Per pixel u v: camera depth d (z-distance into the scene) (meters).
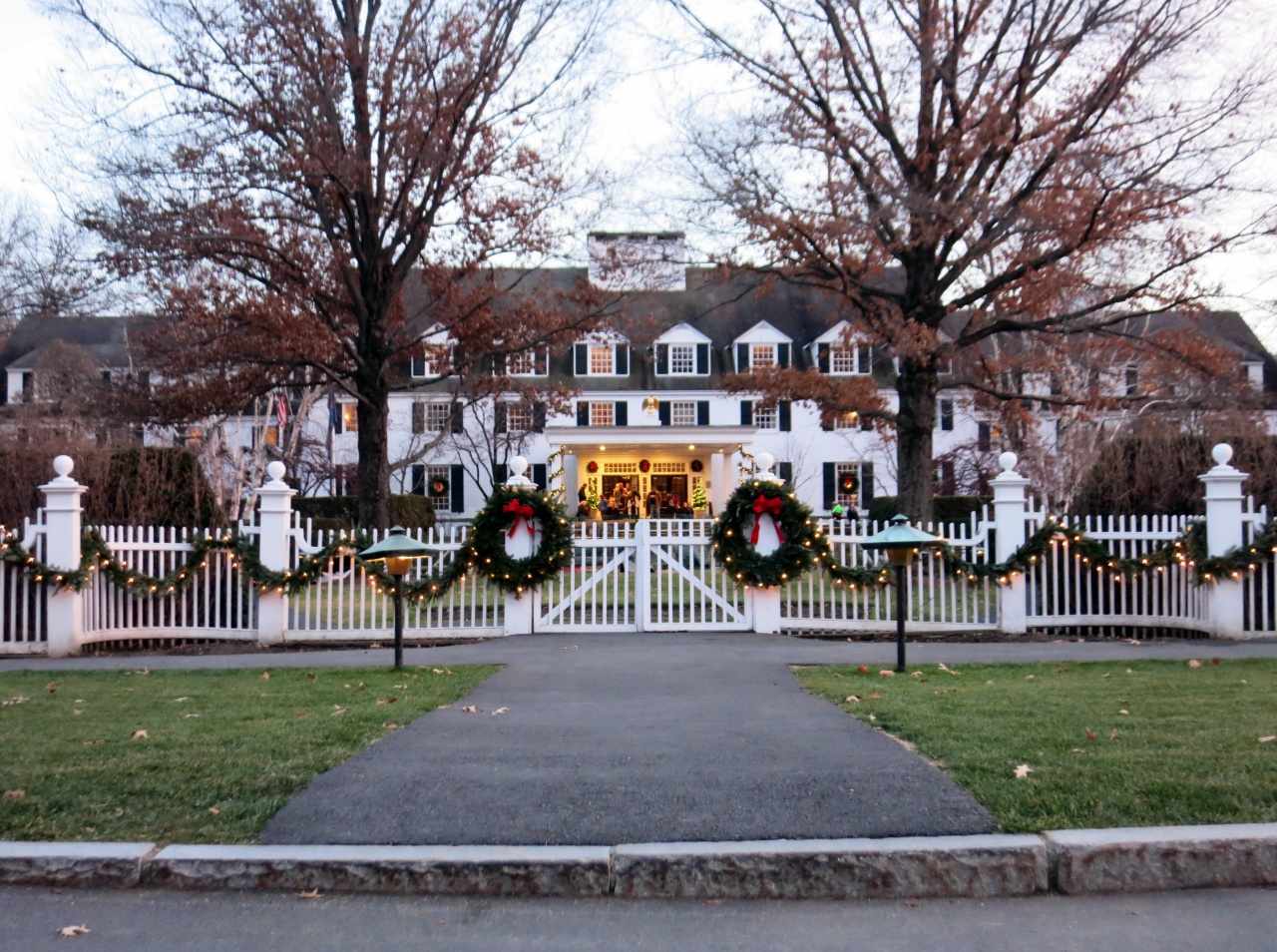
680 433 39.66
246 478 36.34
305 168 18.47
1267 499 16.05
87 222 18.30
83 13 18.23
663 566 16.31
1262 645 12.24
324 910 4.64
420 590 13.67
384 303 21.70
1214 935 4.31
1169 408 21.23
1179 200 17.47
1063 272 18.97
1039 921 4.48
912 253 19.95
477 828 5.21
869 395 20.73
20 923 4.50
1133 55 17.89
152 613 13.80
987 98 18.56
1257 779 5.65
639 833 5.11
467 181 21.23
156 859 4.89
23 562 12.80
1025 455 29.81
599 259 22.62
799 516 13.77
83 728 7.45
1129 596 14.12
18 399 32.16
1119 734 6.80
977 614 13.94
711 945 4.29
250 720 7.74
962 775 5.84
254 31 18.69
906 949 4.23
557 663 11.05
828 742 6.75
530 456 47.22
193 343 20.66
